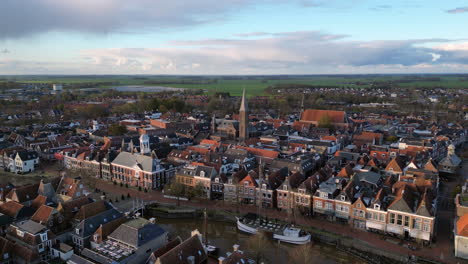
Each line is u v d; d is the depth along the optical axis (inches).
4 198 5191.9
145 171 6294.3
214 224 5157.5
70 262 3612.2
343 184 5241.1
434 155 7687.0
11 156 7677.2
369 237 4414.4
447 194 5777.6
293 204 5147.6
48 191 5241.1
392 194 4913.9
